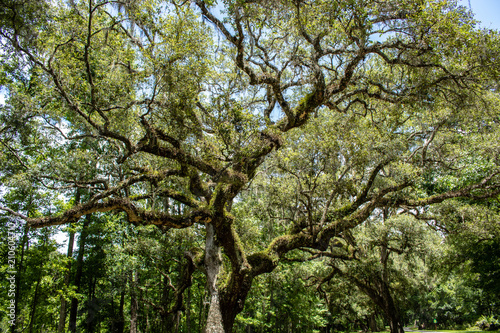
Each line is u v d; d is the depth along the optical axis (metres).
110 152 14.61
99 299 20.09
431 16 9.77
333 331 46.44
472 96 12.25
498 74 10.59
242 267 12.56
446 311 47.97
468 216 16.41
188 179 15.30
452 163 16.55
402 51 11.27
